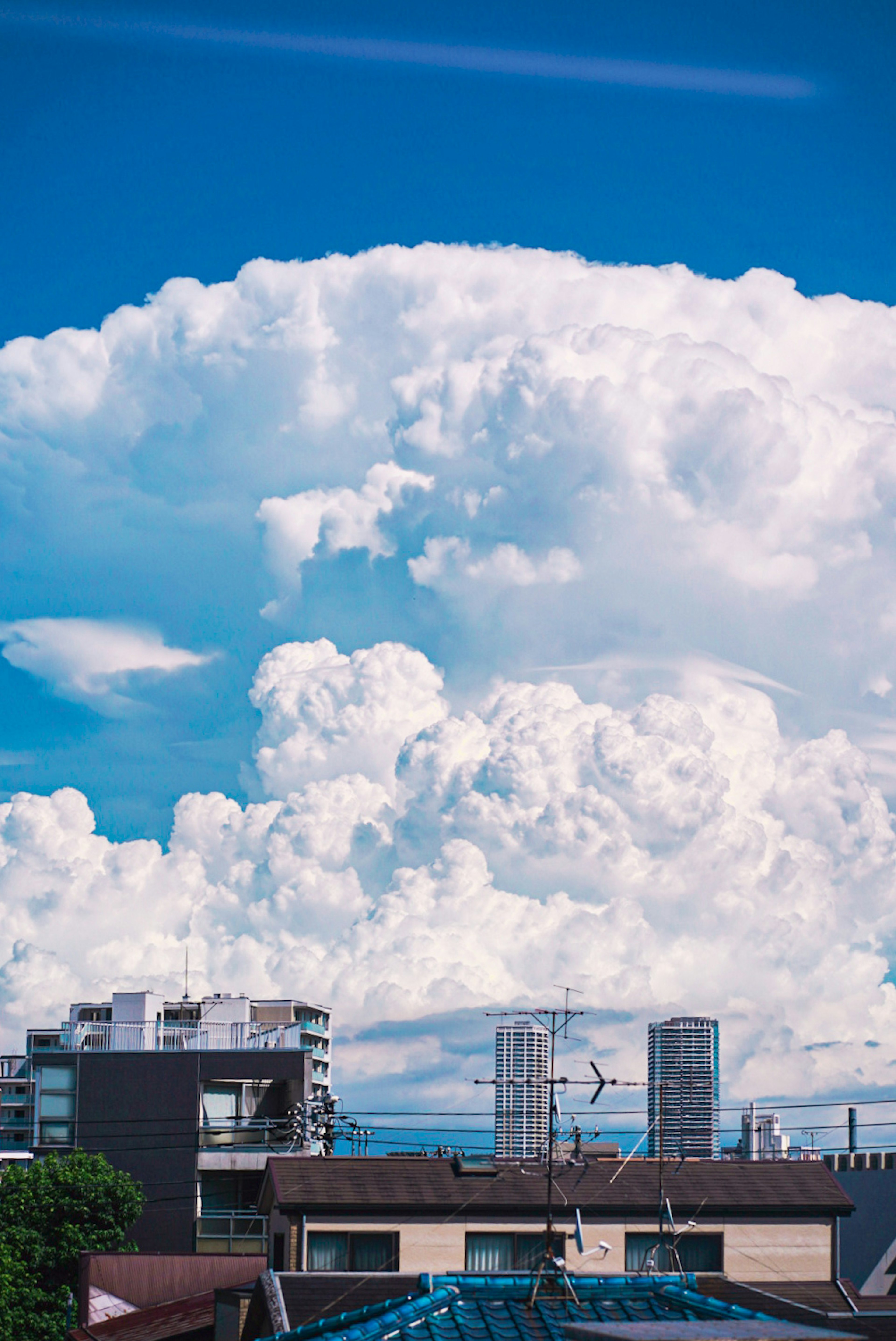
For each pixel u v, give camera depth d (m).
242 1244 79.69
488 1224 45.03
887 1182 62.03
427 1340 21.39
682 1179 46.91
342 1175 45.97
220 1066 84.75
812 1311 37.25
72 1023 88.38
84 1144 83.88
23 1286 59.72
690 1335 19.89
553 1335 21.89
